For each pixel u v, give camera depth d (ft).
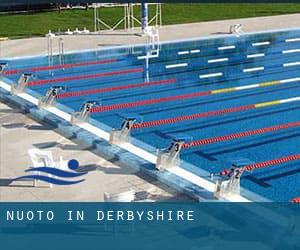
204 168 28.94
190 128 35.63
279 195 25.91
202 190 25.29
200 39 64.03
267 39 65.05
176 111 39.27
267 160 30.17
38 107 38.60
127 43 61.82
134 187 25.99
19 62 54.19
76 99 42.29
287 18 79.56
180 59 55.93
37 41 63.52
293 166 29.32
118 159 29.50
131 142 31.96
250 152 31.40
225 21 77.25
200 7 90.58
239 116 38.04
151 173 27.20
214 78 48.57
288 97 42.55
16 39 64.90
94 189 25.76
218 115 38.32
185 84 46.65
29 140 32.60
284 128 35.45
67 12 86.48
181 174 27.14
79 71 51.24
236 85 46.11
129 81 47.75
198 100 42.01
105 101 41.75
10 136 33.40
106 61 55.06
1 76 47.47
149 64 54.03
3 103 40.78
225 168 28.91
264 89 44.86
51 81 47.75
